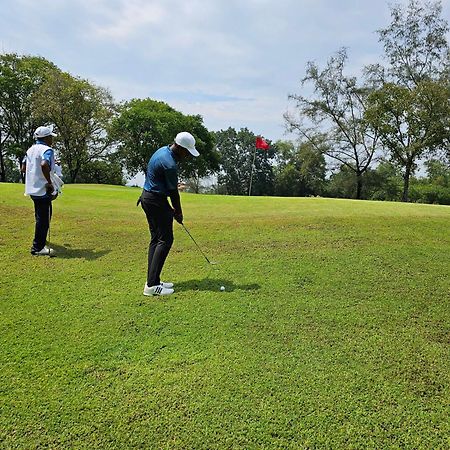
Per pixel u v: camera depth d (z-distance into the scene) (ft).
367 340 12.73
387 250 20.52
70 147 130.82
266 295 15.61
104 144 139.64
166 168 14.53
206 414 9.58
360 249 20.62
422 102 93.15
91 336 12.69
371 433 9.17
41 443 8.79
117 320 13.65
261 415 9.58
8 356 11.60
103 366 11.24
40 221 19.44
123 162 148.87
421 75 100.63
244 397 10.12
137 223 25.80
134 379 10.72
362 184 119.44
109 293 15.71
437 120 93.30
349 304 15.03
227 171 239.71
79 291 15.85
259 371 11.08
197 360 11.53
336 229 23.95
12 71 127.44
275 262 18.93
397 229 24.00
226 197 39.37
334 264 18.69
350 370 11.24
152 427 9.22
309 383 10.65
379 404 10.00
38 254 19.79
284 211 29.43
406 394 10.37
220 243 21.85
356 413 9.70
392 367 11.43
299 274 17.56
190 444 8.82
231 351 11.96
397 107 97.04
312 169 143.54
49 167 19.07
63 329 13.07
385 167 124.88
